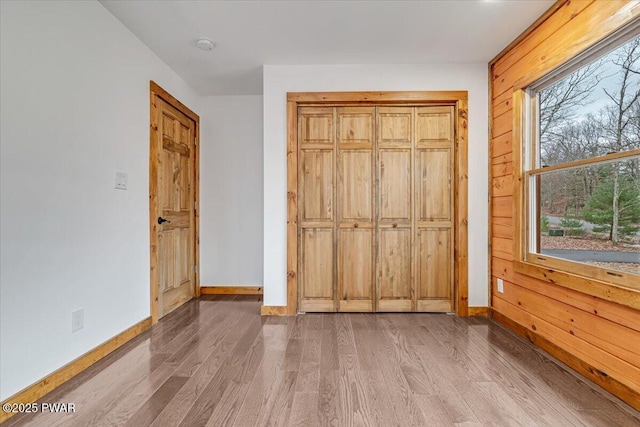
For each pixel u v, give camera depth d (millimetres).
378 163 3186
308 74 3127
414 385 1835
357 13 2316
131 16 2369
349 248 3199
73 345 1984
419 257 3191
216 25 2477
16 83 1652
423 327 2787
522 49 2588
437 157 3188
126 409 1615
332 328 2762
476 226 3104
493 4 2223
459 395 1737
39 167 1778
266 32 2564
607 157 1811
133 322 2617
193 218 3781
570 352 2078
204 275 3957
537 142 2521
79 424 1504
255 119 3953
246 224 3971
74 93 2023
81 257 2068
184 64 3131
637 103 1675
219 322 2928
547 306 2309
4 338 1574
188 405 1646
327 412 1587
